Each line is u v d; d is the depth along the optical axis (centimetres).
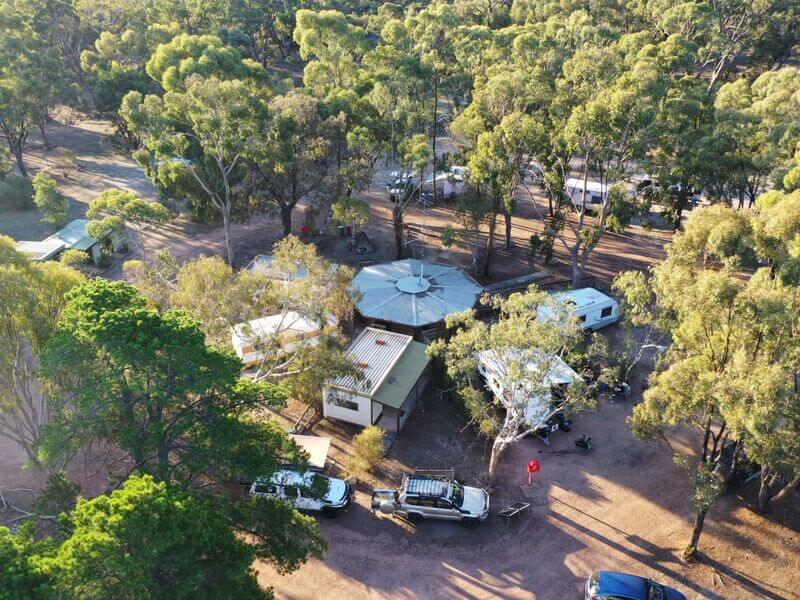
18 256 2527
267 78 7256
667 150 4981
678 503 3052
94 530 1527
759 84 5938
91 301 2066
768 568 2700
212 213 5444
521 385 2733
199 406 2194
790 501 3052
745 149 4694
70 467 3027
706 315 2325
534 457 3366
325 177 5316
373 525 2906
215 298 3064
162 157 5109
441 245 5866
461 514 2881
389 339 3944
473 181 4869
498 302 2914
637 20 9488
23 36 7475
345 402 3497
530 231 6253
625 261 5628
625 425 3609
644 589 2462
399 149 5178
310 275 3278
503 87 4812
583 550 2786
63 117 9044
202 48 7069
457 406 3753
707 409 2423
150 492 1633
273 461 2175
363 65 8562
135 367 1975
